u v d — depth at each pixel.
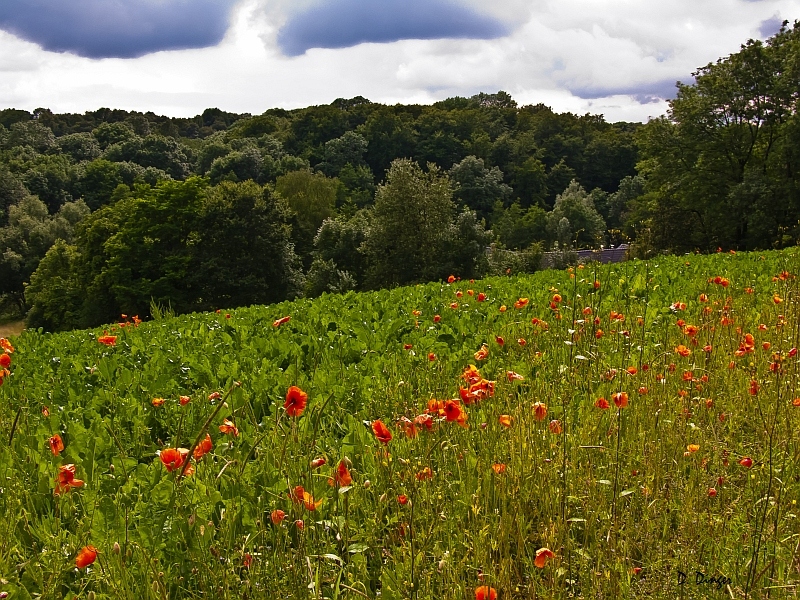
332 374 6.04
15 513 3.54
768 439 3.99
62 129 156.12
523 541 3.21
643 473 3.78
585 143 113.50
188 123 183.00
